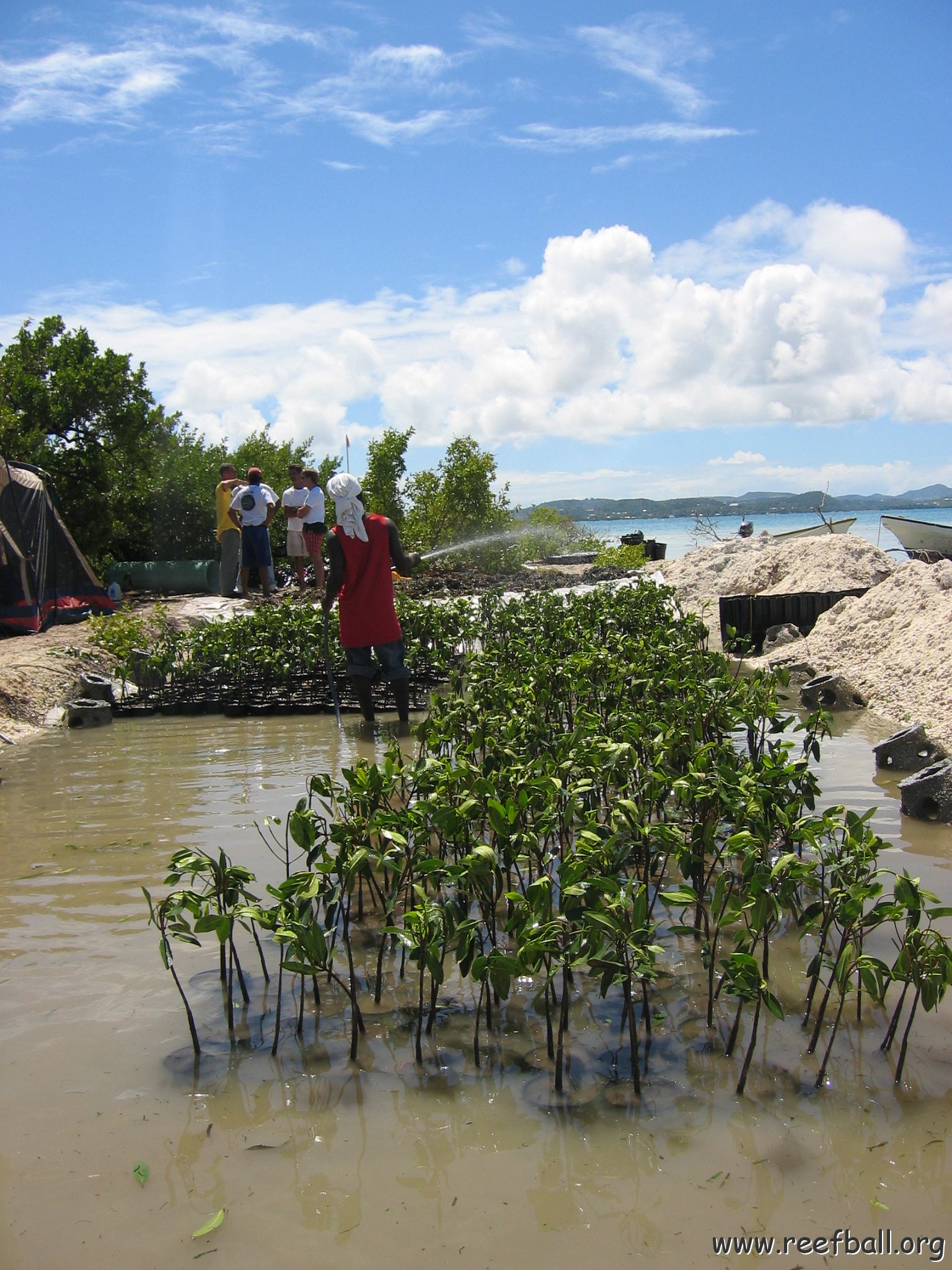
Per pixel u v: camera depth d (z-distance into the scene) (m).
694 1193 2.80
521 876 4.68
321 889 4.08
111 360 18.36
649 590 12.52
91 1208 2.78
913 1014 3.29
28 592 12.68
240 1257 2.59
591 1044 3.58
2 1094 3.32
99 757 8.01
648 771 5.27
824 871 4.20
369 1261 2.57
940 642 8.76
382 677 10.16
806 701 9.05
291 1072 3.44
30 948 4.39
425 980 4.13
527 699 6.41
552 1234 2.66
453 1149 3.02
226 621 11.73
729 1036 3.61
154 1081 3.39
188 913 4.66
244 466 21.91
